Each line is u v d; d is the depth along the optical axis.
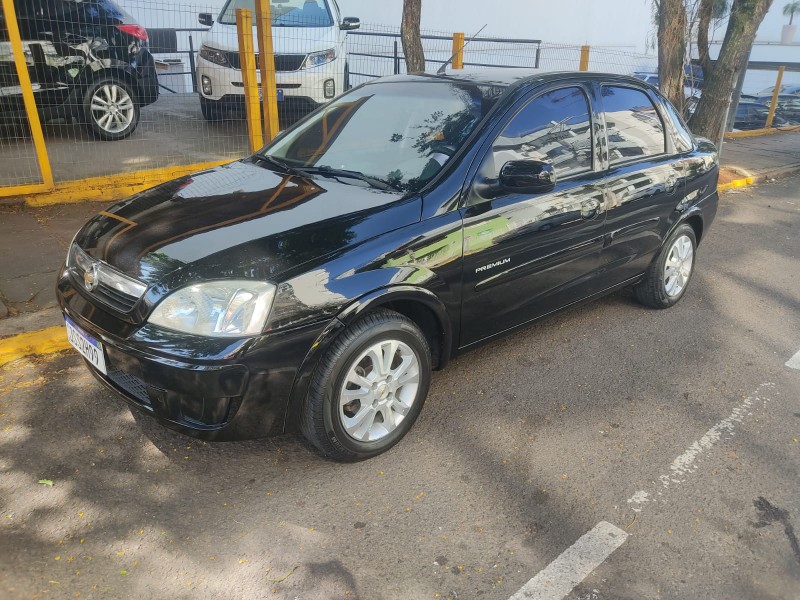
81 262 2.92
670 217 4.54
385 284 2.83
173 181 3.60
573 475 3.03
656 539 2.66
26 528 2.54
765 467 3.15
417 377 3.10
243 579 2.37
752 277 5.89
